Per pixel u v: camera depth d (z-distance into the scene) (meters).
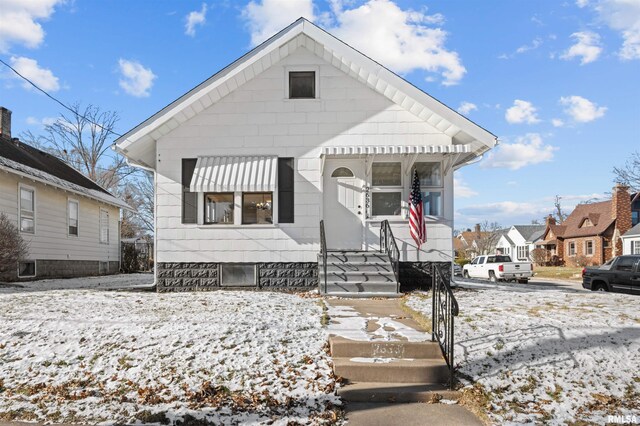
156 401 5.39
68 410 5.20
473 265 31.09
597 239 43.06
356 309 9.13
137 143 11.95
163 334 7.17
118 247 26.88
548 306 9.24
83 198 22.20
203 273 12.10
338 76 12.38
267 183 11.71
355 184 12.49
